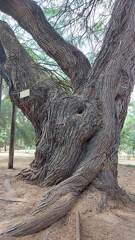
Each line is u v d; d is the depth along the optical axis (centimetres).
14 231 229
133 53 368
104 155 322
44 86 367
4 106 1412
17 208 275
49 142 350
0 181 385
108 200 297
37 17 409
